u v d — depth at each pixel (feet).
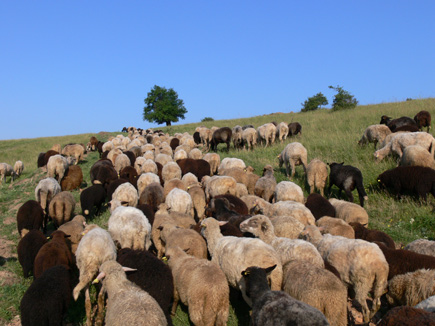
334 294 17.93
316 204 34.68
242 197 38.86
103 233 24.48
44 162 76.74
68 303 21.16
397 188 39.50
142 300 16.96
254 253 21.01
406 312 15.96
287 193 37.58
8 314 23.72
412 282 20.98
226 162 53.52
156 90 235.61
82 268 22.79
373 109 101.81
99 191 42.75
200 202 39.63
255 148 72.69
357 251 21.35
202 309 19.53
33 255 27.32
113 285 18.84
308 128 88.07
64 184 55.31
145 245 28.99
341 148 58.54
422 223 34.32
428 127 64.80
